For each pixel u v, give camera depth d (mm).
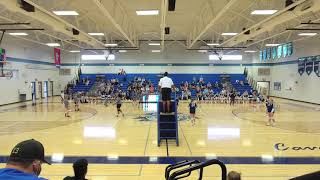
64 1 12375
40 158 1535
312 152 8789
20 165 1461
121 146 9586
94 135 11305
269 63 31484
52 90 31078
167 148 9328
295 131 12109
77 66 32250
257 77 31781
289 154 8578
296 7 10969
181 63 31812
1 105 21219
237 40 20547
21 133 11656
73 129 12555
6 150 8945
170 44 31531
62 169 7246
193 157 8289
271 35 20438
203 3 13539
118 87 29938
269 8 12492
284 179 6488
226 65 31828
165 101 10109
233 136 11148
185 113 17938
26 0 9383
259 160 7977
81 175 4121
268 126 13320
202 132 11945
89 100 25875
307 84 23578
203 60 31781
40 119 15383
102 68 32156
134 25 20234
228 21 17344
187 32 23453
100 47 27953
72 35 17438
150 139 10633
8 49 21969
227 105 23125
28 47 25328
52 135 11289
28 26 17156
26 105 22188
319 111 18781
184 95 27719
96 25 18922
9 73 22156
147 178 6570
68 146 9555
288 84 27203
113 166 7465
